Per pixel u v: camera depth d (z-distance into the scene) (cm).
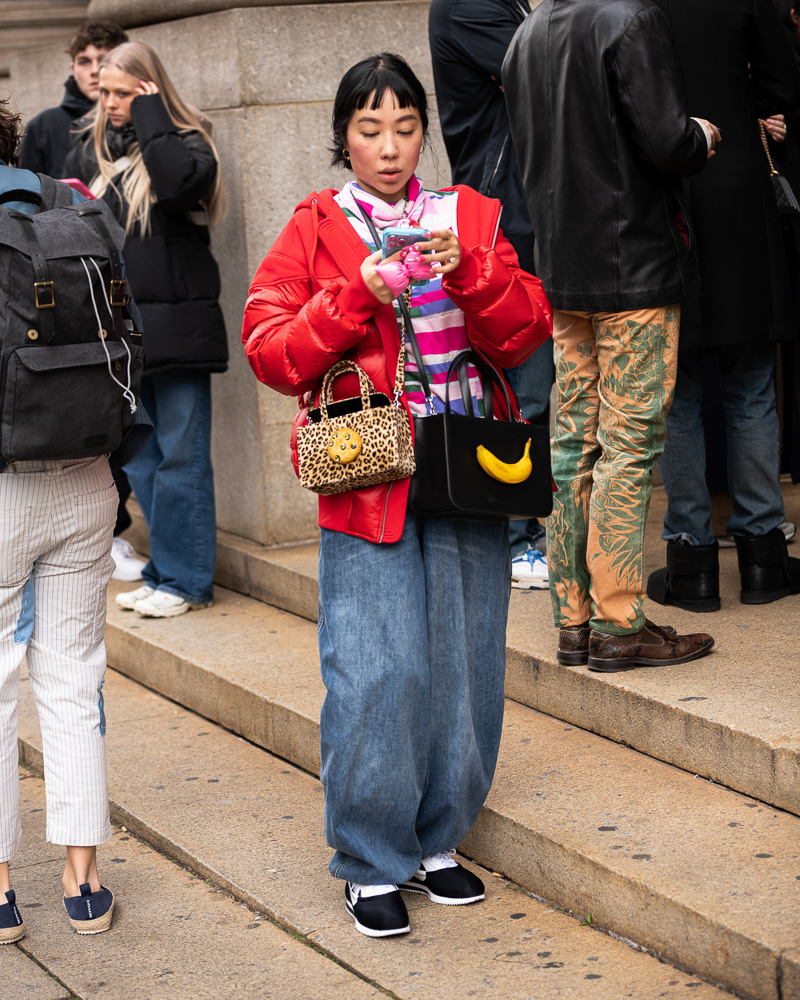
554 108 320
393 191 264
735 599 385
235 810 347
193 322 455
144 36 527
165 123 445
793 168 421
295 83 475
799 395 457
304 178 482
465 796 280
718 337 353
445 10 406
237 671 409
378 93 256
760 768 287
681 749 309
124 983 270
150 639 449
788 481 503
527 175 336
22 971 279
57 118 574
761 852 267
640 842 275
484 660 279
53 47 644
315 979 265
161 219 453
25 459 260
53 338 258
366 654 263
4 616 280
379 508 258
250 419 494
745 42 352
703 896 251
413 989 256
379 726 264
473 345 266
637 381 322
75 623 286
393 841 275
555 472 340
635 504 325
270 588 484
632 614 331
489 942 271
